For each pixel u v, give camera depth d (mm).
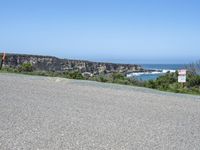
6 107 9539
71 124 7965
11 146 6133
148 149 6426
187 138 7367
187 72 22141
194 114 10203
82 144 6480
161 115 9719
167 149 6508
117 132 7500
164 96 13844
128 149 6344
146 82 20875
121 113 9617
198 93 17812
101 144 6547
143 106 11023
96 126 7918
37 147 6156
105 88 15242
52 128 7508
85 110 9742
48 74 24234
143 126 8219
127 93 13961
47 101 10914
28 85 14812
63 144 6414
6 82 15477
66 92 13234
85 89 14492
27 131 7156
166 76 22141
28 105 10023
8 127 7383
